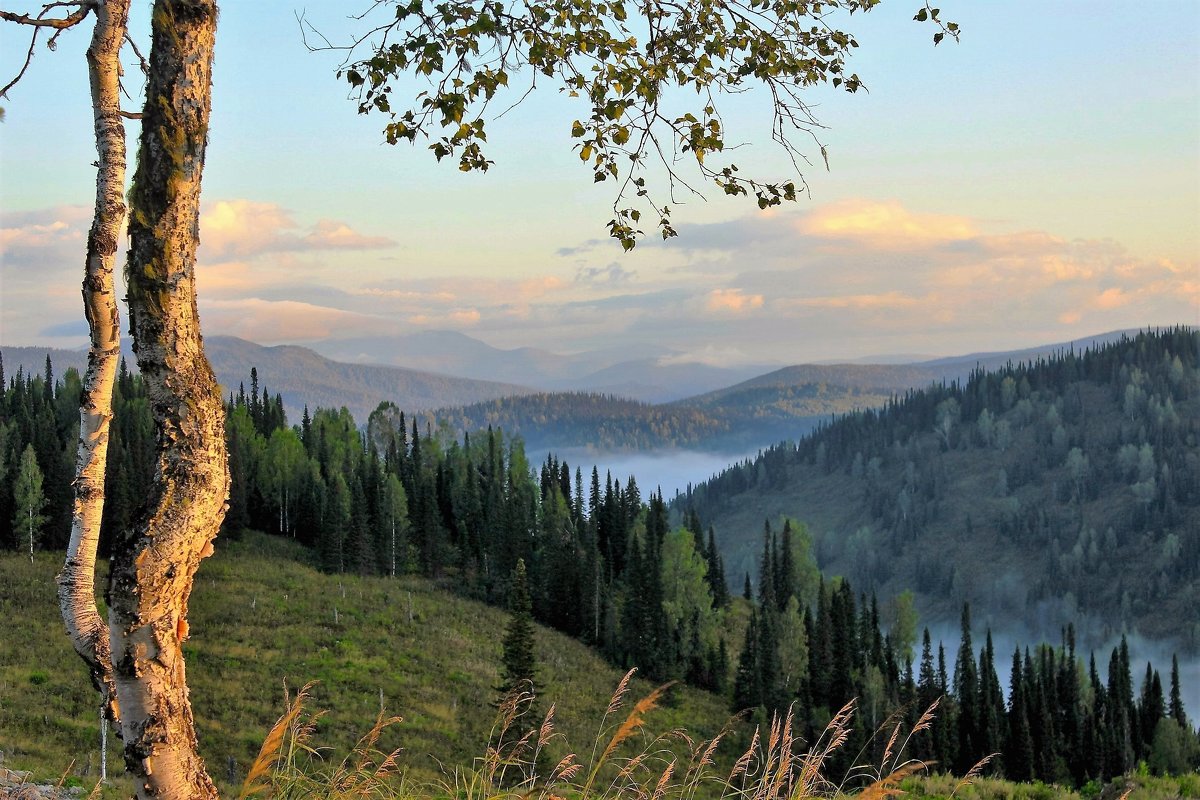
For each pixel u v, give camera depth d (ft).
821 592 360.28
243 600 244.63
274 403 490.49
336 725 147.95
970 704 249.34
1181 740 262.47
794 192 19.15
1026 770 236.63
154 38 15.37
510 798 16.42
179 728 14.97
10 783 27.66
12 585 218.18
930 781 44.52
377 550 333.01
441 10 17.44
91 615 15.47
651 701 16.28
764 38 19.25
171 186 15.19
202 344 15.76
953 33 19.98
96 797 19.52
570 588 311.68
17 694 133.08
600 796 15.96
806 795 15.66
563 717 134.72
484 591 328.29
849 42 20.15
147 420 316.40
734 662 321.11
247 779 15.42
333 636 227.20
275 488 362.12
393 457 428.56
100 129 15.81
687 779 16.01
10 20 15.92
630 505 442.09
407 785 17.51
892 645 349.00
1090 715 273.13
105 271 15.84
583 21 18.39
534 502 401.70
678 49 19.53
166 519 14.87
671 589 304.30
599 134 18.56
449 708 184.75
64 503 270.05
